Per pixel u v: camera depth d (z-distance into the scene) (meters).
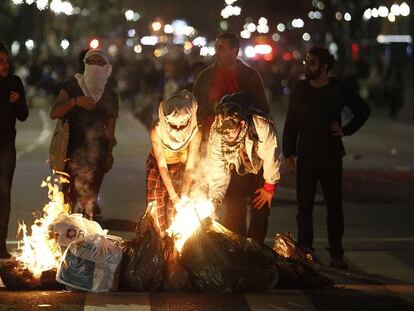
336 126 10.52
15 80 11.00
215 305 8.86
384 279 10.16
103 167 11.80
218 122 9.57
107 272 9.20
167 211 9.74
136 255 9.27
